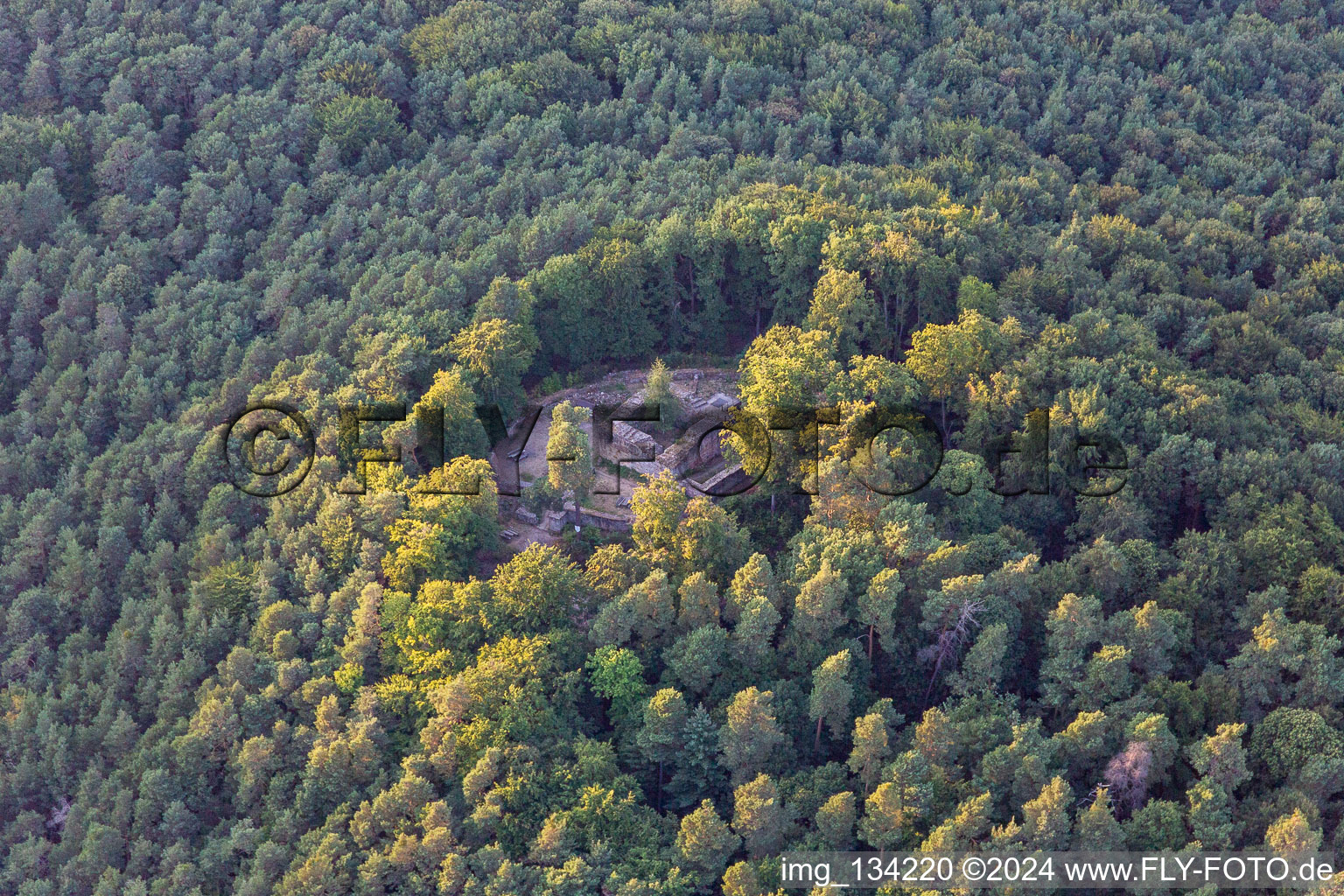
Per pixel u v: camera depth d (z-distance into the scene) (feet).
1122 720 613.93
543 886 558.56
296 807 615.57
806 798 599.57
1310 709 622.95
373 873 569.64
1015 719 615.16
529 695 615.98
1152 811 578.25
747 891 555.69
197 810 640.58
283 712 651.66
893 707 647.97
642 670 642.63
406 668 641.40
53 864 636.48
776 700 636.07
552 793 596.29
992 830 569.23
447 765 604.08
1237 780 587.68
